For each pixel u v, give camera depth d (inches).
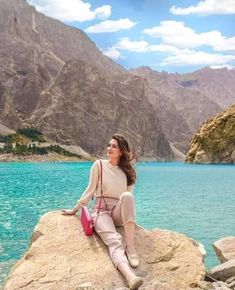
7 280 328.5
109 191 358.9
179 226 913.5
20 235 780.6
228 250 481.7
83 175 3029.0
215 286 346.6
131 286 308.7
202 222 964.0
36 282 319.9
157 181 2509.8
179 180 2603.3
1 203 1274.6
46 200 1354.6
